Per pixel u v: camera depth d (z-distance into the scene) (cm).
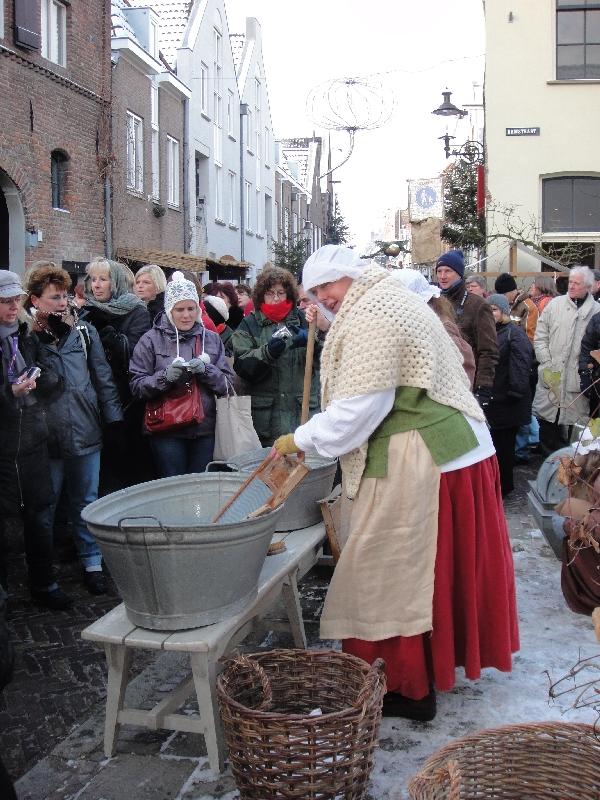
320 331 494
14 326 412
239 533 265
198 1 2230
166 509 322
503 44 1367
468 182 1781
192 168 2119
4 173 1212
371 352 286
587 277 698
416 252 1518
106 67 1481
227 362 517
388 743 296
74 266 1393
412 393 294
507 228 1366
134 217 1714
